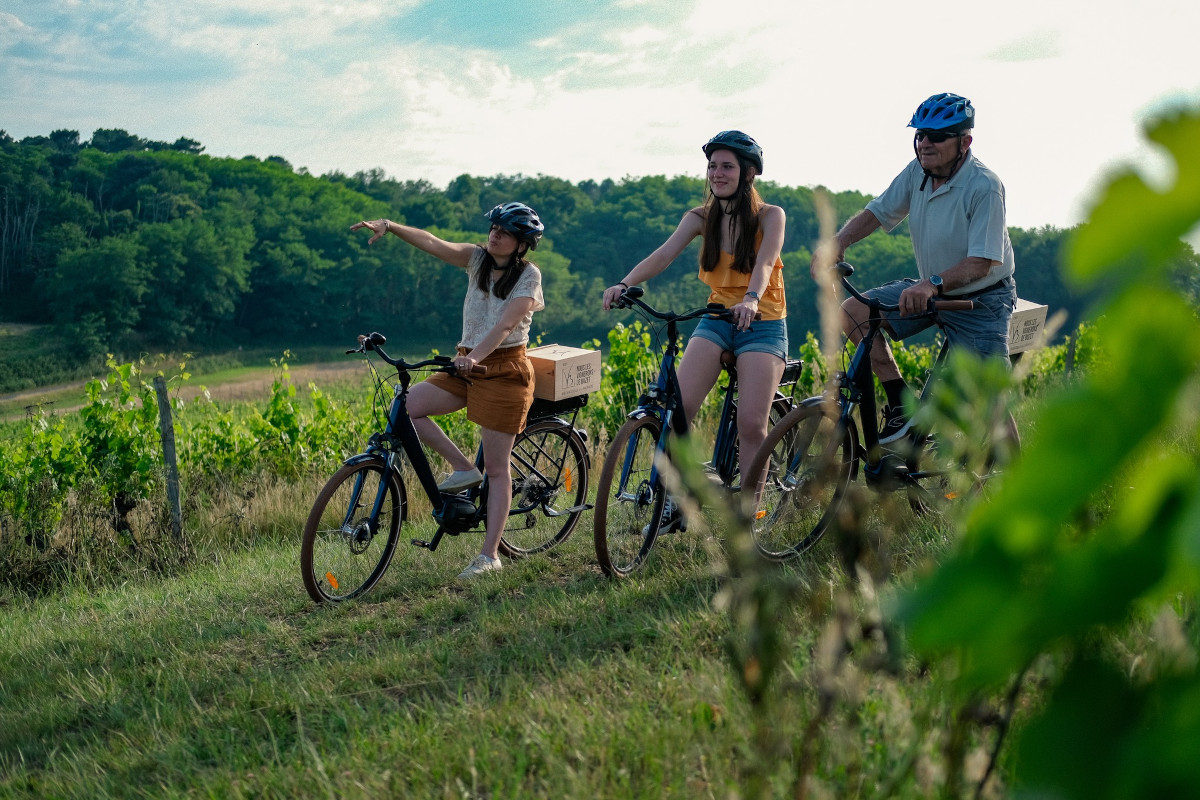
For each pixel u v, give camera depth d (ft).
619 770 8.75
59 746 12.32
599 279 485.56
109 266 357.20
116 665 15.03
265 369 359.87
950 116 14.79
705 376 15.40
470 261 16.92
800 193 465.88
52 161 463.42
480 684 11.57
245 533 27.22
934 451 14.67
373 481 17.63
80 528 25.59
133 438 29.60
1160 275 1.11
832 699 4.81
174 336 374.84
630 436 15.37
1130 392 1.24
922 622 1.49
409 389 16.94
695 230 15.71
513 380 16.65
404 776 9.55
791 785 6.18
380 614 15.99
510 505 17.70
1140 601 1.41
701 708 9.52
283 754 10.82
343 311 427.74
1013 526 1.40
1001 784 5.27
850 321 15.29
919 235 15.81
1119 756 1.53
